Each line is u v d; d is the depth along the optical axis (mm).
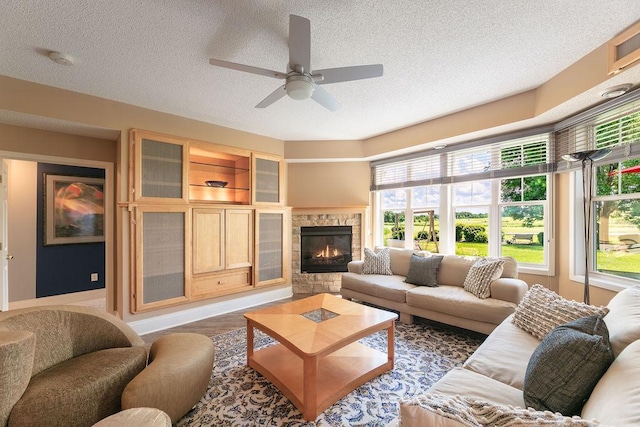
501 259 3127
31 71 2475
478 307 2760
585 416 1017
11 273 3924
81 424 1528
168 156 3443
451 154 4078
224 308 3906
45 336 1786
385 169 4918
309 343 1914
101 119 3018
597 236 2898
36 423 1403
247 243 4137
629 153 2488
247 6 1706
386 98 3094
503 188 3719
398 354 2607
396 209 4898
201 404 1954
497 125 3207
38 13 1747
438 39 2057
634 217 2588
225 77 2590
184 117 3596
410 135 4062
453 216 4168
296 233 4883
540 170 3307
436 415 753
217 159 4348
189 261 3553
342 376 2123
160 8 1714
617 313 1511
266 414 1859
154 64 2365
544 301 2010
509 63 2410
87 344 1992
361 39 2043
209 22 1849
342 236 5012
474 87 2861
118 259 3266
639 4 1723
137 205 3172
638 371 954
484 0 1684
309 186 5012
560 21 1880
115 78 2607
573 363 1166
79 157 3395
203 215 3709
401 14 1789
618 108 2512
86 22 1838
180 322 3500
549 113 2834
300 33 1651
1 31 1920
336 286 4910
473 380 1458
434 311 3104
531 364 1332
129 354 1923
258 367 2307
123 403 1537
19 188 3990
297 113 3508
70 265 4371
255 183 4258
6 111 2586
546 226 3355
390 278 3883
